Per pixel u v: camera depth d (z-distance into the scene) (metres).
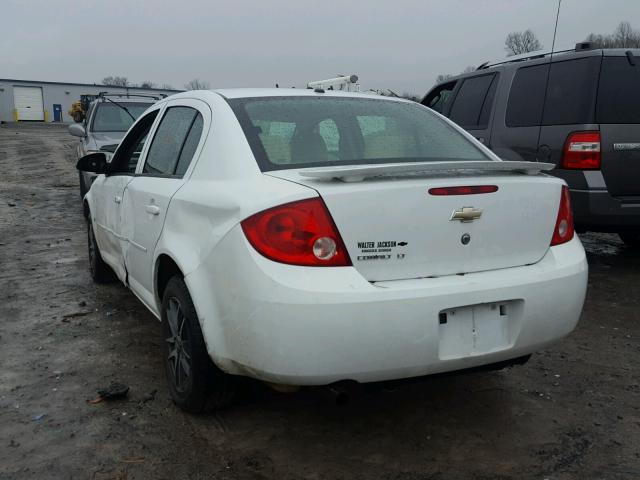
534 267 2.89
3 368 3.82
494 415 3.23
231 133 3.08
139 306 5.06
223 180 2.95
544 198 2.96
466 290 2.63
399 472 2.72
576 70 5.57
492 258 2.81
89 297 5.32
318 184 2.57
